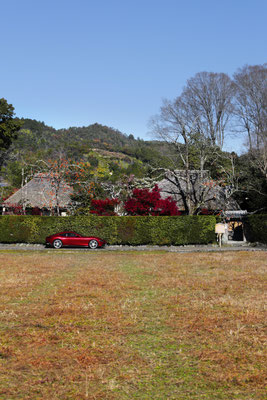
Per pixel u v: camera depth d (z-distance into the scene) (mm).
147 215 35406
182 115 40250
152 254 27078
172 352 6297
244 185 46531
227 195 42094
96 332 7438
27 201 45594
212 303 9820
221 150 49281
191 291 11680
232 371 5473
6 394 4770
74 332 7418
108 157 181375
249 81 53000
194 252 28641
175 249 30438
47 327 7816
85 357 6008
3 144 58125
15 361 5918
